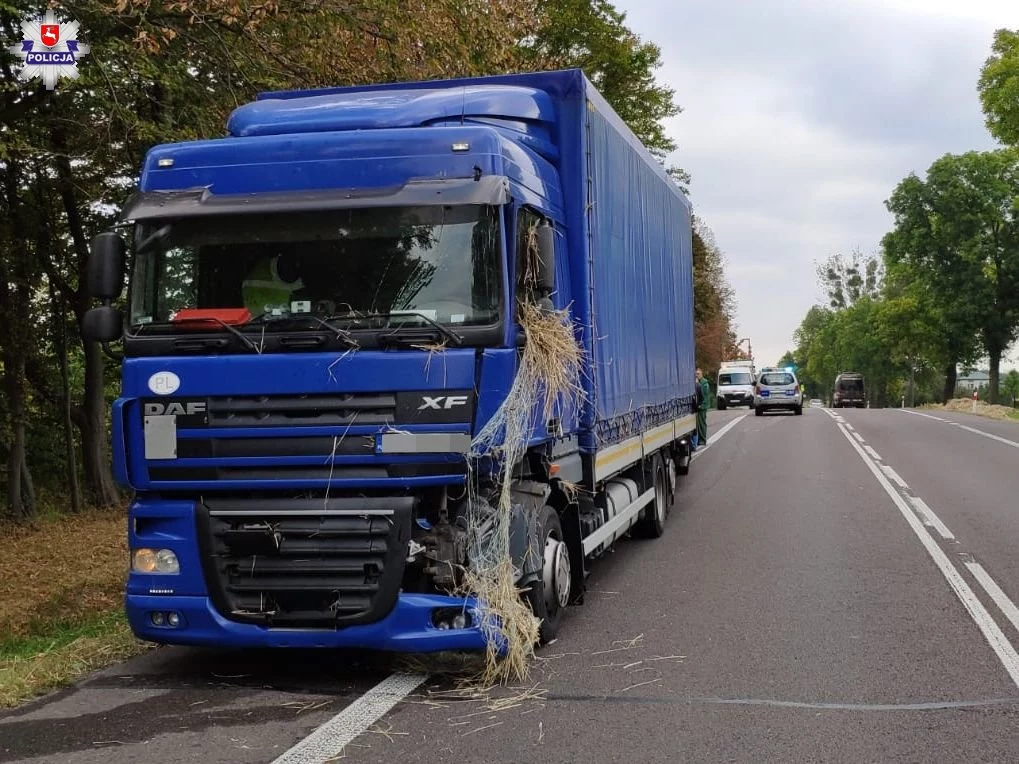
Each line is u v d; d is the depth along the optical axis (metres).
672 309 13.07
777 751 5.02
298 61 11.88
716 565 10.27
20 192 14.60
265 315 6.23
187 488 6.19
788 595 8.77
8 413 15.90
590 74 27.83
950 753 4.99
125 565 12.48
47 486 19.55
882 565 10.09
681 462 15.41
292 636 6.07
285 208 6.31
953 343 69.38
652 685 6.18
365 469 6.04
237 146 6.50
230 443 6.12
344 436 6.02
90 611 9.60
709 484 17.72
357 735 5.29
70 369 20.67
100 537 14.78
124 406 6.27
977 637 7.30
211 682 6.38
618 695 5.98
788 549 11.09
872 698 5.89
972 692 6.00
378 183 6.31
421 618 6.02
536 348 6.48
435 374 5.99
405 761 4.90
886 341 77.69
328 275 6.24
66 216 16.03
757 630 7.55
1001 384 119.62
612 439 9.09
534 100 7.76
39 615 9.45
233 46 11.50
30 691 6.11
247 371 6.10
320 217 6.32
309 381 6.05
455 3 11.60
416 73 11.79
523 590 6.65
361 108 7.03
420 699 5.95
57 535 14.96
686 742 5.16
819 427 34.34
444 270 6.17
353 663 6.80
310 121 6.98
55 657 6.84
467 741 5.19
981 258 65.75
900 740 5.18
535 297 6.63
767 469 20.16
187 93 11.45
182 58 11.41
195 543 6.19
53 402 18.27
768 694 5.98
